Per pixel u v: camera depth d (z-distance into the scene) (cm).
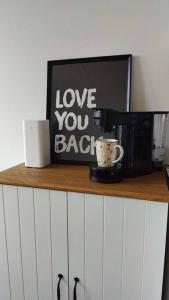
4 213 102
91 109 123
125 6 113
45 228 98
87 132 125
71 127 127
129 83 115
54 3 123
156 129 113
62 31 125
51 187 93
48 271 102
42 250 101
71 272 98
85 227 92
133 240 87
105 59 119
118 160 99
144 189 87
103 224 90
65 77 126
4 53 136
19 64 135
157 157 115
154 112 106
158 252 85
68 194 92
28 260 104
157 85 116
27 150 119
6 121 144
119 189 87
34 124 115
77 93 125
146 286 89
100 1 116
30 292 107
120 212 87
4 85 140
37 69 133
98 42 120
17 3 129
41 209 97
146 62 115
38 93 135
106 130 97
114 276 92
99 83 121
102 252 92
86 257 95
